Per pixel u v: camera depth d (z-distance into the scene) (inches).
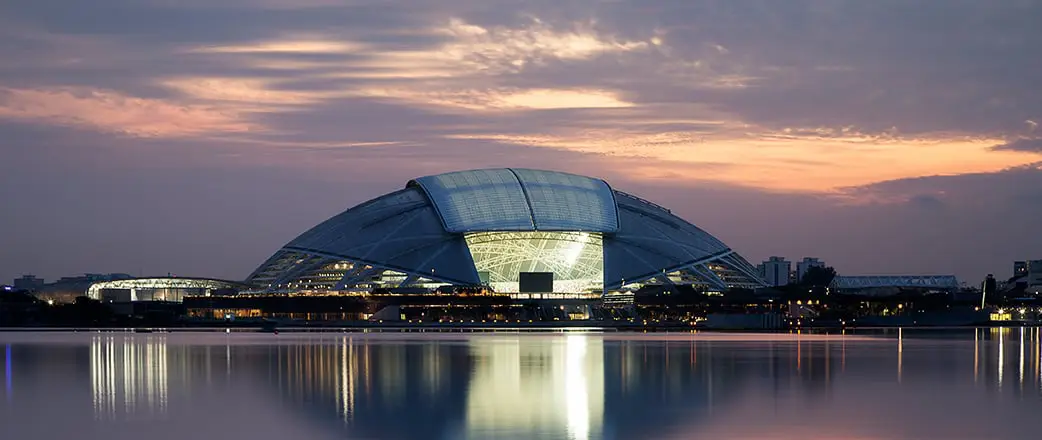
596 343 6166.3
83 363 4456.2
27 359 4709.6
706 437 2463.1
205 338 7037.4
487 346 5738.2
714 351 5236.2
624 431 2541.8
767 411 2866.6
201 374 3914.9
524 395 3233.3
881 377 3750.0
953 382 3577.8
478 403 3034.0
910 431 2541.8
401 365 4293.8
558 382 3599.9
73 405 3036.4
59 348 5639.8
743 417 2760.8
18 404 3065.9
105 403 3078.2
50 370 4114.2
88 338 7081.7
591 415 2792.8
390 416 2778.1
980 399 3117.6
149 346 5826.8
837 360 4547.2
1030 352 5147.6
